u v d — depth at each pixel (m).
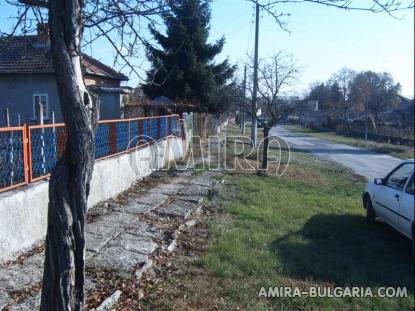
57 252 2.65
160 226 7.62
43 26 3.55
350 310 4.88
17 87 22.72
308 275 5.75
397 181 8.06
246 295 4.94
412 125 56.75
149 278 5.33
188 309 4.52
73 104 2.63
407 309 5.01
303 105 20.03
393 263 6.58
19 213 5.65
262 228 7.86
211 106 30.72
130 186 10.71
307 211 9.58
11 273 5.05
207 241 6.96
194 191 10.95
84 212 2.72
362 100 70.69
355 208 10.45
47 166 6.80
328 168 21.94
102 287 4.91
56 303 2.66
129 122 11.09
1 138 5.75
